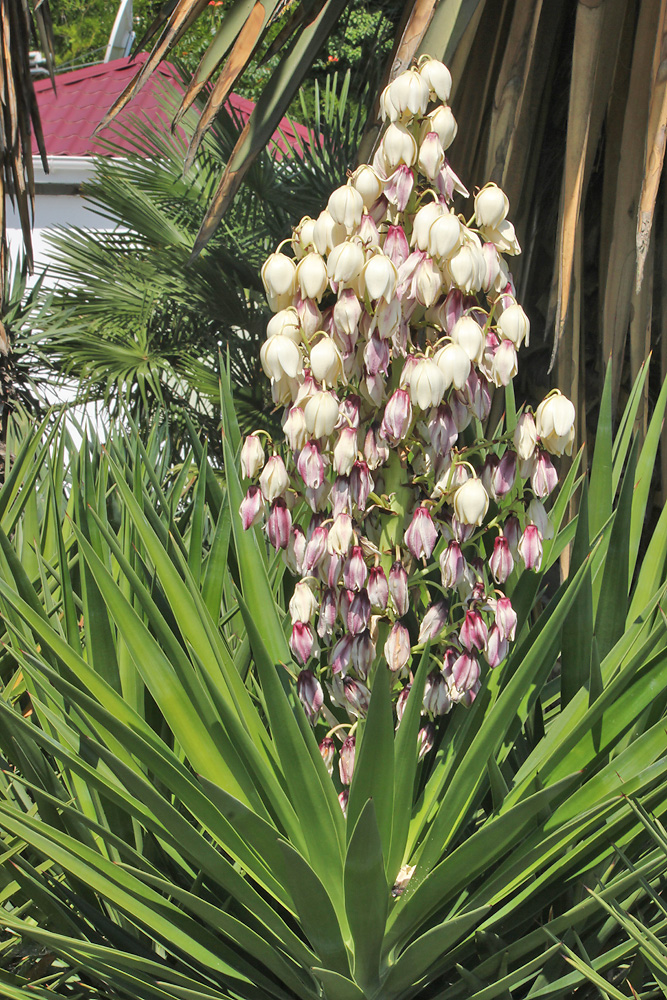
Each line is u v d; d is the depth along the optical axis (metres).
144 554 3.04
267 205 6.71
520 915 2.70
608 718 2.67
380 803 2.58
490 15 3.18
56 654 2.66
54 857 2.62
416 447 2.63
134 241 7.20
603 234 3.28
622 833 2.67
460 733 2.73
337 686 2.63
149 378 6.46
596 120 3.14
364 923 2.53
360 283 2.54
